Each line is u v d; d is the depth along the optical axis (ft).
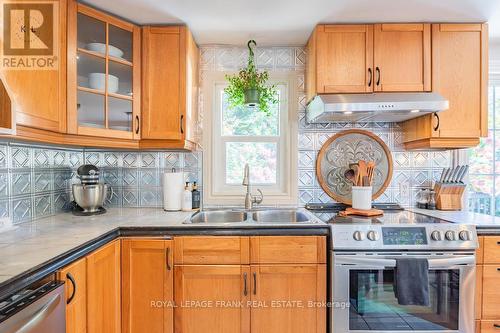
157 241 5.13
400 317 5.13
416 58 6.20
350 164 6.98
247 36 6.81
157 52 6.19
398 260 5.00
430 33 6.21
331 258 5.16
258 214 6.88
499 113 7.43
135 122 6.07
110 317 4.77
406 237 5.12
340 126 7.36
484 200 7.43
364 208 6.37
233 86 6.87
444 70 6.22
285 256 5.20
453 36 6.22
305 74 7.34
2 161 4.88
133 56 6.08
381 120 7.13
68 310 3.63
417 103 5.72
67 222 5.43
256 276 5.19
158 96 6.19
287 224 5.26
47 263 3.26
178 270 5.15
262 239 5.20
